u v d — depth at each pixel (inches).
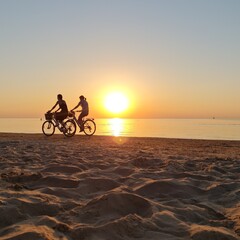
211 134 1349.7
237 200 163.6
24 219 125.4
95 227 116.6
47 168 229.5
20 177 196.5
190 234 116.2
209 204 159.2
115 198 144.0
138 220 124.6
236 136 1191.6
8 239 103.1
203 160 302.8
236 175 231.6
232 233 120.4
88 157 302.8
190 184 191.2
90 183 187.5
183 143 523.8
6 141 485.7
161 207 146.7
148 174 223.1
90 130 678.5
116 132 1443.2
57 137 637.9
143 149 406.9
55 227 116.0
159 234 116.2
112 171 232.1
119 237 112.5
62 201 153.3
